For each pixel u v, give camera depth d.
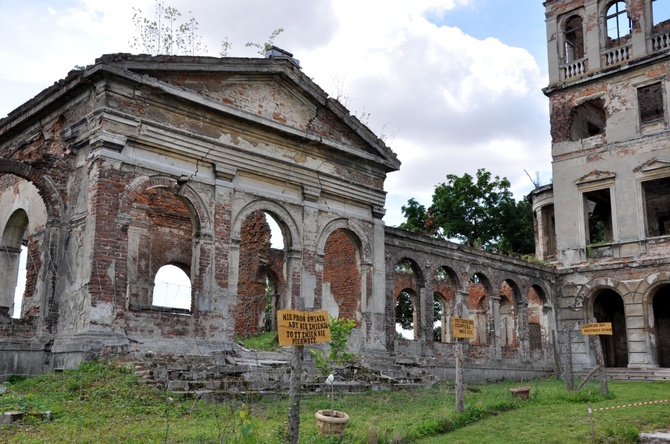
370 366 21.30
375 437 11.04
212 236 19.70
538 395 17.89
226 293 19.73
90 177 17.72
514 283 32.41
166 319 18.34
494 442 12.00
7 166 17.58
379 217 25.25
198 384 14.80
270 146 21.77
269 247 30.34
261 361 18.70
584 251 33.06
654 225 34.66
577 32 36.81
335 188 23.61
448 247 29.14
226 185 20.28
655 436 12.76
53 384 14.79
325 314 10.52
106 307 16.97
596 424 13.71
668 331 32.72
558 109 34.69
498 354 30.27
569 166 33.97
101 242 17.19
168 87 18.78
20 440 10.00
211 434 10.55
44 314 17.64
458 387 14.50
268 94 21.70
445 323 37.12
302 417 13.12
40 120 20.33
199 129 19.88
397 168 25.64
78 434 10.53
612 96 32.94
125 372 15.13
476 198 50.44
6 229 22.20
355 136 24.38
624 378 29.44
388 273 26.25
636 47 32.34
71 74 18.55
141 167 18.38
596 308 33.72
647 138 31.55
